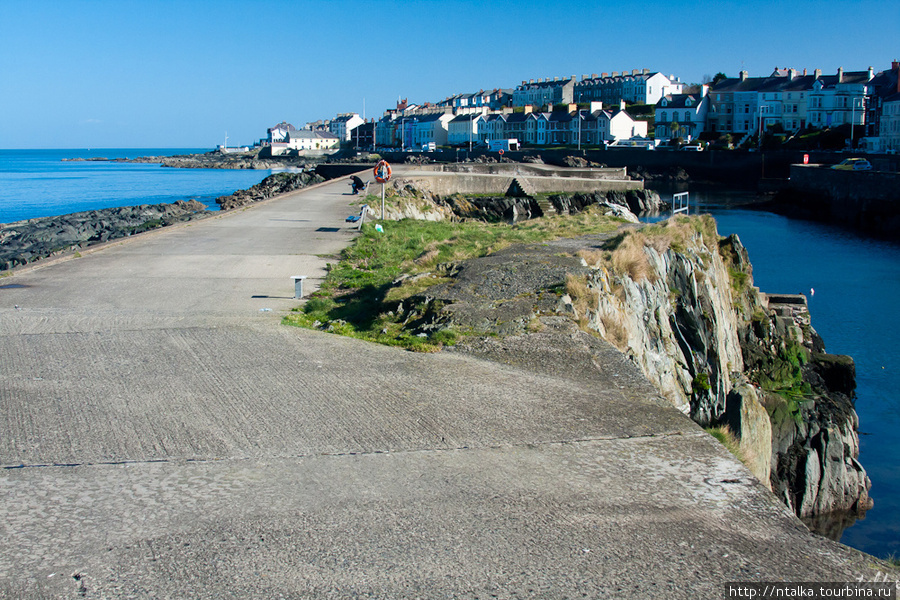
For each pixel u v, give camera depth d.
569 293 11.87
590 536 4.86
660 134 127.75
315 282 15.14
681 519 5.13
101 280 14.91
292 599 4.11
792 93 112.94
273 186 69.31
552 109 144.25
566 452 6.26
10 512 5.06
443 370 8.66
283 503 5.25
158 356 9.11
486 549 4.67
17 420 6.84
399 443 6.41
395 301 12.23
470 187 62.00
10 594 4.11
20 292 13.58
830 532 13.76
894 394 20.91
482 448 6.32
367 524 4.96
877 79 98.25
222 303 12.80
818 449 15.88
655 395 7.88
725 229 54.56
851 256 42.47
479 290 12.23
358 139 194.88
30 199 80.38
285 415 7.06
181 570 4.38
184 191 91.88
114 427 6.69
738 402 8.73
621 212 58.41
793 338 22.16
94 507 5.14
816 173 66.62
